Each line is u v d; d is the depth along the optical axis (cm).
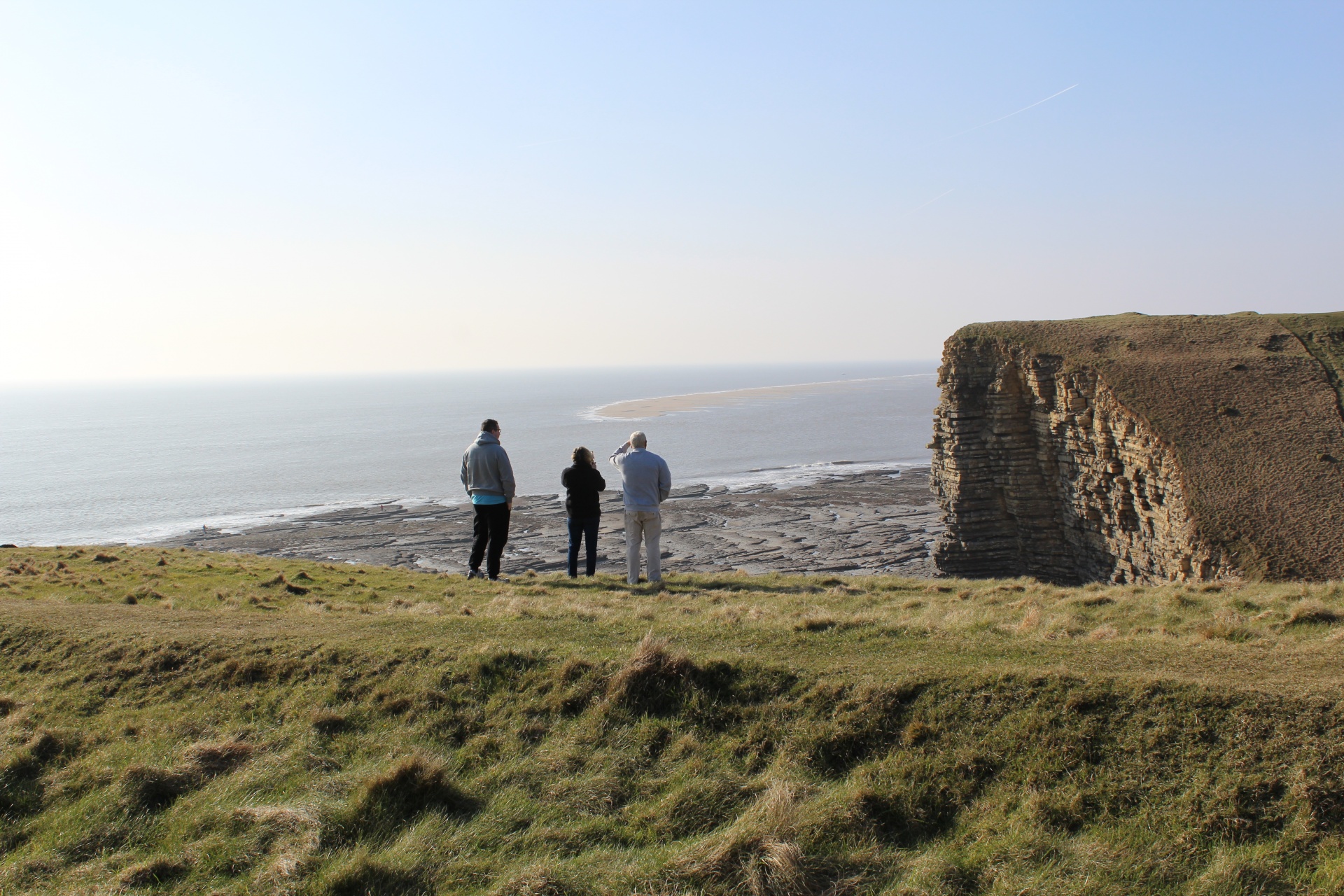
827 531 5944
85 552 2056
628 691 923
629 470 1775
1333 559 2639
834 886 664
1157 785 720
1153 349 4212
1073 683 835
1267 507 2962
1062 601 1498
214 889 702
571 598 1556
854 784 777
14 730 943
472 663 1007
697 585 1772
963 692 854
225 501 8369
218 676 1048
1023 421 4353
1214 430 3444
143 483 9812
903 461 10550
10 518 7656
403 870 700
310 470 10750
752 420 17550
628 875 684
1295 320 4488
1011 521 4416
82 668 1089
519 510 7088
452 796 802
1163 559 3294
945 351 4700
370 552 5650
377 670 1025
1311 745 711
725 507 7025
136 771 848
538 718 921
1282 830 661
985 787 759
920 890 652
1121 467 3716
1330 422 3409
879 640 1091
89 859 761
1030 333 4488
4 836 796
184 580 1708
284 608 1448
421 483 9450
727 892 661
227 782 845
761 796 770
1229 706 769
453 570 5009
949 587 1731
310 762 870
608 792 802
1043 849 680
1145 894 632
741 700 905
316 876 701
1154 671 882
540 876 683
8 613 1292
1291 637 1110
